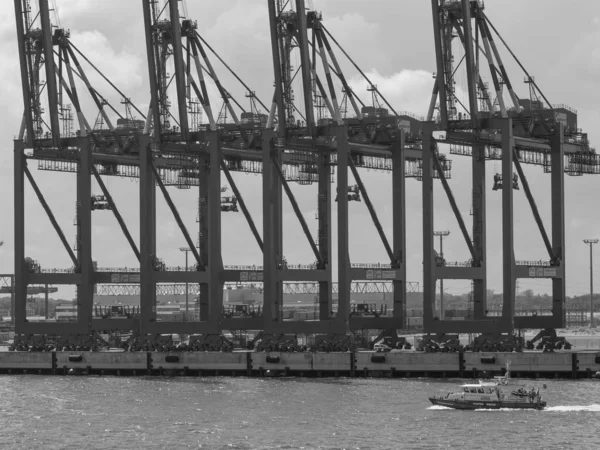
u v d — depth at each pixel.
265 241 155.12
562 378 144.75
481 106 150.50
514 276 147.38
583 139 159.12
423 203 150.25
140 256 161.25
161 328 160.50
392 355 149.75
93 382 151.62
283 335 155.75
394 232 157.25
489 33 151.38
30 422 121.12
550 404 125.62
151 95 160.38
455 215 153.25
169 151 160.88
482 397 123.25
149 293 160.75
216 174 157.62
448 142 151.25
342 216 152.00
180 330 160.00
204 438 111.44
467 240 153.75
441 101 149.12
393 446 107.00
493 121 147.38
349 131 158.12
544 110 152.75
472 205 156.12
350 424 116.50
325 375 152.12
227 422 118.88
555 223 152.50
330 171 160.00
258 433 113.25
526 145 152.62
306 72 152.75
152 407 128.75
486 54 150.12
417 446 106.81
